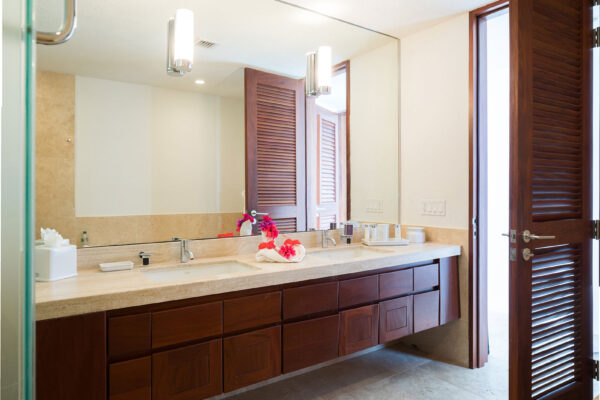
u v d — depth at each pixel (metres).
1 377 0.41
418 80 2.89
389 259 2.28
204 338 1.67
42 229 1.75
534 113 1.83
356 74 2.83
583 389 2.04
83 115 1.87
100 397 1.40
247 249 2.39
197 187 2.22
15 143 0.42
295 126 2.61
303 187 2.67
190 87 2.18
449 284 2.61
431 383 2.36
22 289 0.43
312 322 1.98
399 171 3.05
